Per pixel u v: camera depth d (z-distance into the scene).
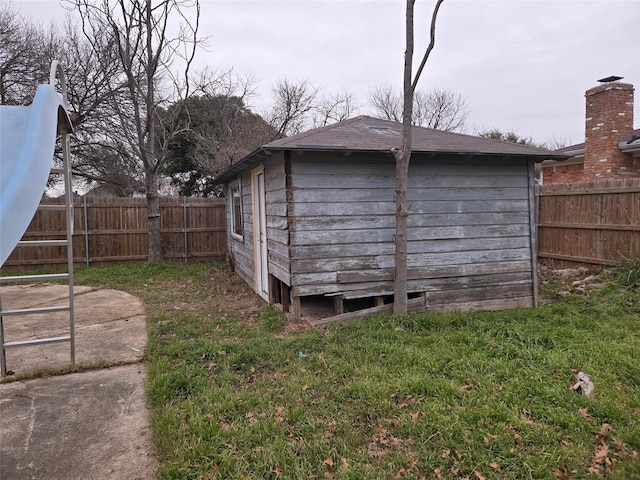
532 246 6.01
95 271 9.38
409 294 5.65
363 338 4.31
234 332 4.93
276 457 2.33
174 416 2.77
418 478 2.20
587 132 10.34
